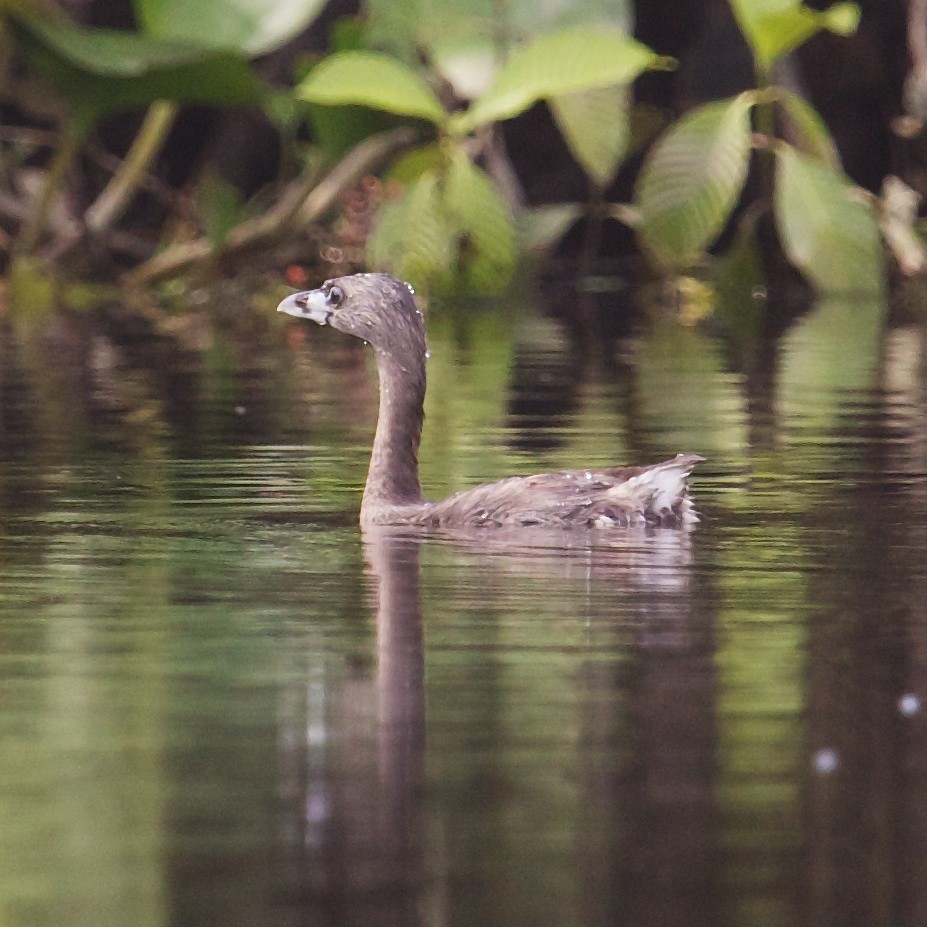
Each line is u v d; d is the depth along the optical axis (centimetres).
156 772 689
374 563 1019
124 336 2292
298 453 1400
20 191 3003
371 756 703
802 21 2575
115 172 3003
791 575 979
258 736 725
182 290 2836
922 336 2241
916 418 1560
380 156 2741
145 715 750
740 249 2792
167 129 2892
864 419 1556
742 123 2602
